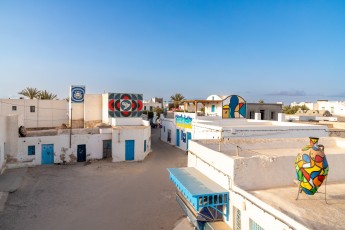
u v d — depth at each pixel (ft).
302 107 221.05
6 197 50.65
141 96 98.63
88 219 43.29
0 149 64.75
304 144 45.16
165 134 132.57
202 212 33.37
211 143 43.34
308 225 20.33
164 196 54.34
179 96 230.48
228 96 106.32
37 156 77.87
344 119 111.45
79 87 108.06
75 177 66.39
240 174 29.35
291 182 30.86
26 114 122.83
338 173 32.17
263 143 43.42
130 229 40.24
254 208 25.07
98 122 107.24
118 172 71.87
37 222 41.60
